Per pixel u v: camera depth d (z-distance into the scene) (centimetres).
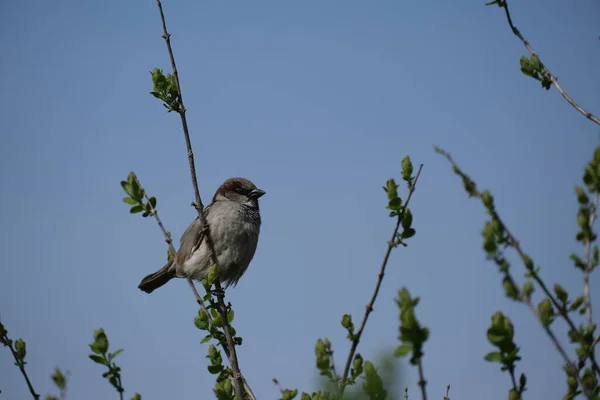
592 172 605
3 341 786
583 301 594
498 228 595
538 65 905
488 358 561
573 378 596
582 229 601
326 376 630
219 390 812
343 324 757
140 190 979
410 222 815
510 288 554
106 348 707
